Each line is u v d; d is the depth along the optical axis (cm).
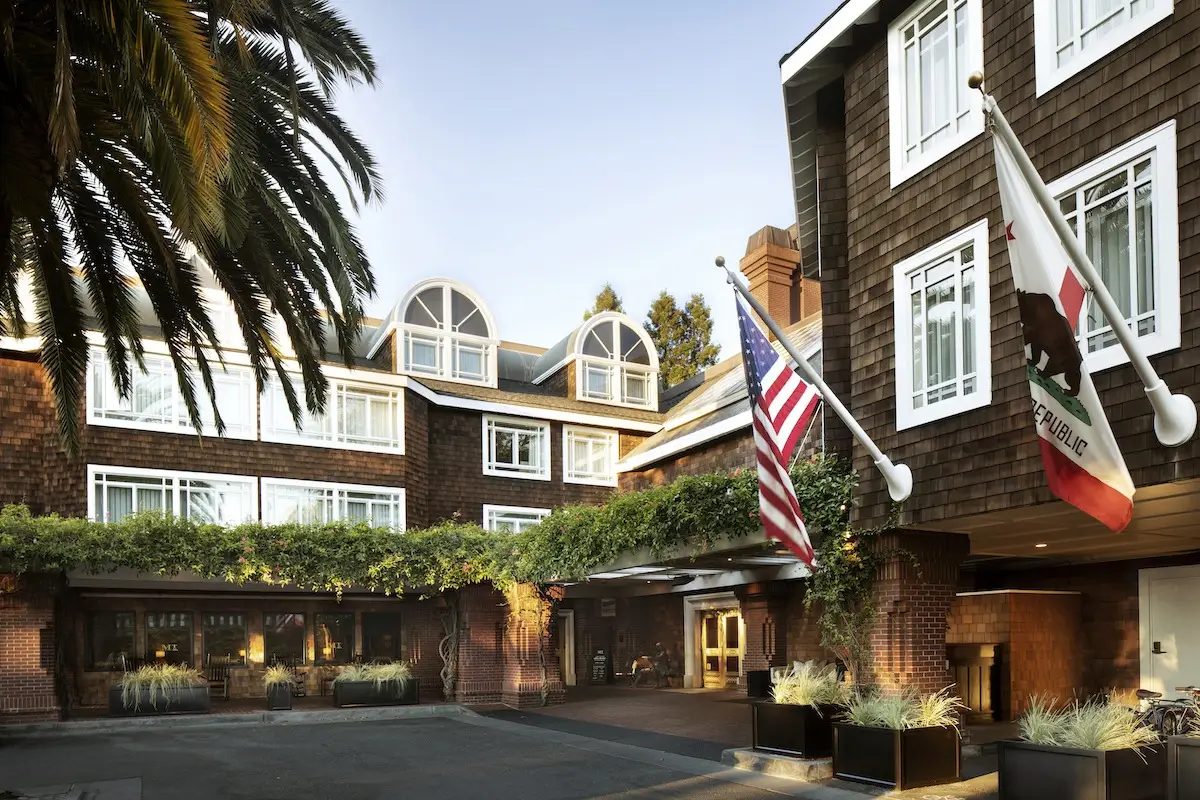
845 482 1234
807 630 1891
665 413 2972
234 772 1223
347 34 1075
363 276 1128
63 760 1332
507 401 2644
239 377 2203
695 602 2386
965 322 1073
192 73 707
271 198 961
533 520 2631
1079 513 1033
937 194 1116
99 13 705
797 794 1016
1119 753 811
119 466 2038
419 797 1051
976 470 1038
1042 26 986
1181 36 843
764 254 2500
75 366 1062
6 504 1961
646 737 1503
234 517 2147
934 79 1139
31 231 930
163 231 950
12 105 759
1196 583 1374
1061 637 1554
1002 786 870
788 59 1316
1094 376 906
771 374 1004
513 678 2041
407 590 2206
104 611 2102
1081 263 749
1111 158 904
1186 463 815
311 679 2267
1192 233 823
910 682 1147
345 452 2295
